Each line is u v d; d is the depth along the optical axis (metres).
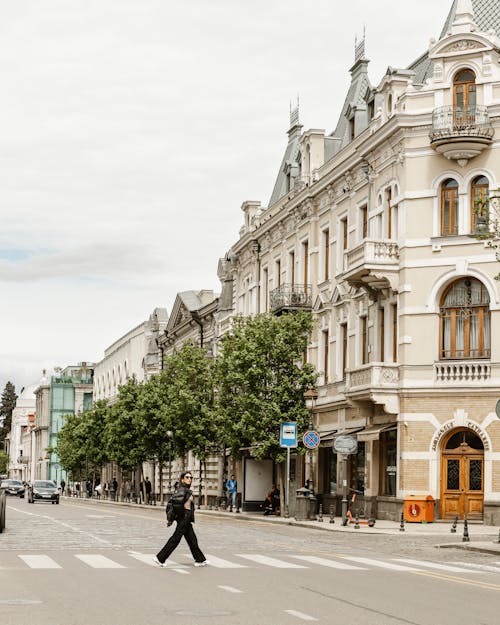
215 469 64.94
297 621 12.30
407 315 38.00
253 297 58.38
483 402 36.66
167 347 85.69
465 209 37.47
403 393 37.84
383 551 25.20
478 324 37.25
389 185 39.84
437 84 38.09
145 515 47.34
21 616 12.56
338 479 43.75
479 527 34.94
